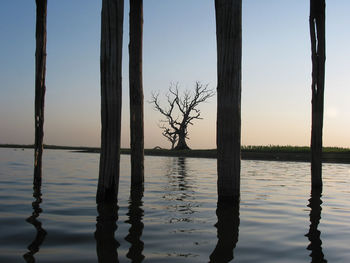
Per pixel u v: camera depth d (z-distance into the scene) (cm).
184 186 1037
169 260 350
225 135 702
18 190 880
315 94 1073
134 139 1132
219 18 707
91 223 514
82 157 3130
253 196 839
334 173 1653
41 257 354
